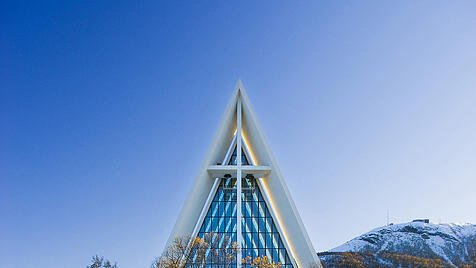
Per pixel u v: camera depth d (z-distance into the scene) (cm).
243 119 2644
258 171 2527
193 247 2322
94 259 2252
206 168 2412
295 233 2484
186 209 2314
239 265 2361
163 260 2181
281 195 2461
